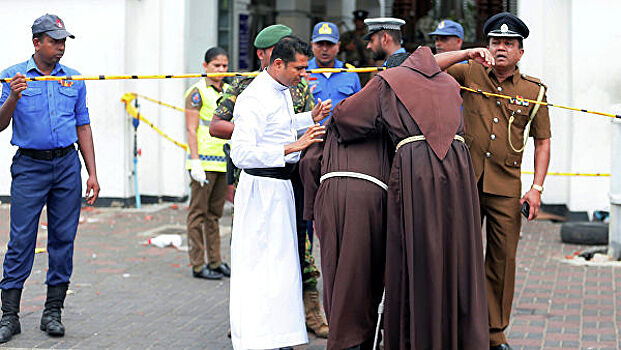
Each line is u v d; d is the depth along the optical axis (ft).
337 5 46.73
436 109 14.39
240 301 16.22
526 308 21.72
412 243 14.11
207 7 39.42
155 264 27.37
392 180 14.39
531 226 33.96
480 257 14.66
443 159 14.23
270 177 16.31
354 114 14.75
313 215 15.83
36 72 18.85
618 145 27.30
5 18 38.83
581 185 34.37
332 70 18.28
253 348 15.97
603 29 33.83
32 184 18.88
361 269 14.71
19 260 19.10
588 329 19.79
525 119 17.54
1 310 19.75
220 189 25.26
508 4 39.63
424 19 42.55
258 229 16.24
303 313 16.58
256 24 44.55
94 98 38.22
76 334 19.36
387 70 14.93
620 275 25.50
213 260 25.46
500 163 17.48
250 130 15.92
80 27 38.06
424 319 14.10
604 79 33.96
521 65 35.29
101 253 28.99
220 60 24.68
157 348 18.37
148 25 38.50
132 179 39.14
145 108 38.99
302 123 16.79
